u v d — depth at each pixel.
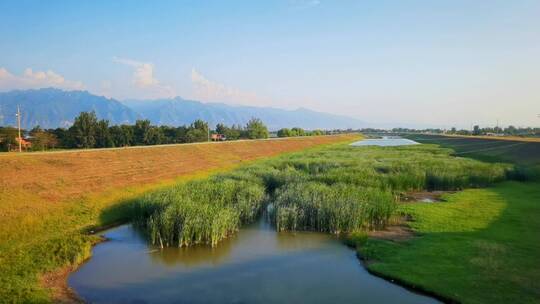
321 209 24.50
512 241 19.91
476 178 38.47
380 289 15.74
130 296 15.52
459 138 123.69
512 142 78.19
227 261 19.39
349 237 21.98
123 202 30.66
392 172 41.81
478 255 18.00
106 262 19.38
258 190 31.05
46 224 23.81
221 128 139.88
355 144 127.81
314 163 51.88
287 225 24.77
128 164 43.28
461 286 15.00
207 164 54.50
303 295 15.38
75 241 21.61
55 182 30.83
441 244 19.95
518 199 30.58
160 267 18.69
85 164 38.25
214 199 27.89
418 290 15.34
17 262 18.22
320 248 21.23
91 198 29.70
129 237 23.58
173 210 23.25
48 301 14.73
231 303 14.81
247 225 25.97
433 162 51.34
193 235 22.09
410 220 25.62
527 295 13.99
